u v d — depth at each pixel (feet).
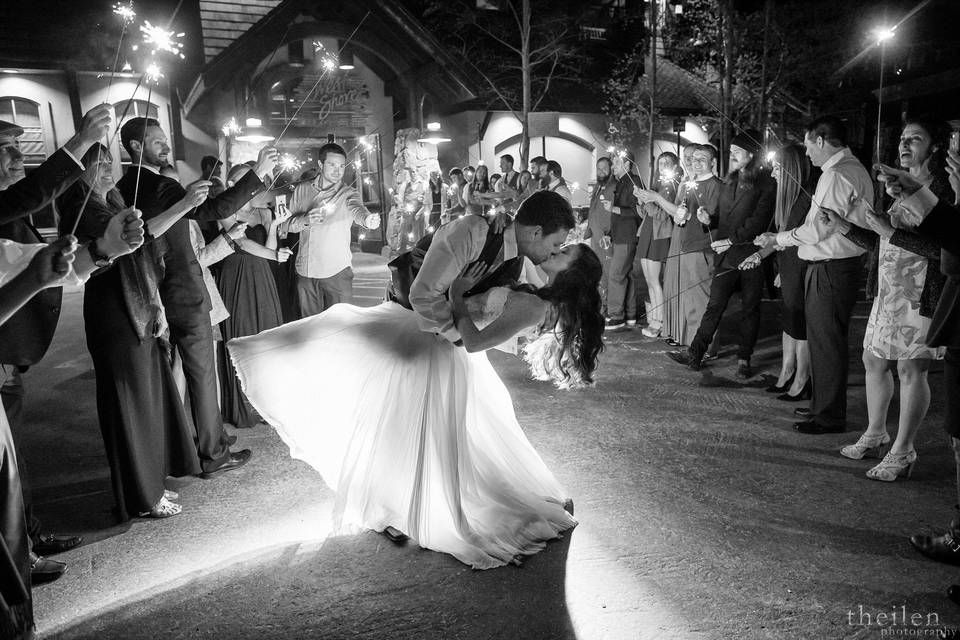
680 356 22.89
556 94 60.23
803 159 18.07
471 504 11.69
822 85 56.34
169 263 13.84
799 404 18.70
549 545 11.49
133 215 7.09
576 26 61.31
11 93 48.19
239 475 14.83
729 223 21.22
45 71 48.44
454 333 10.44
